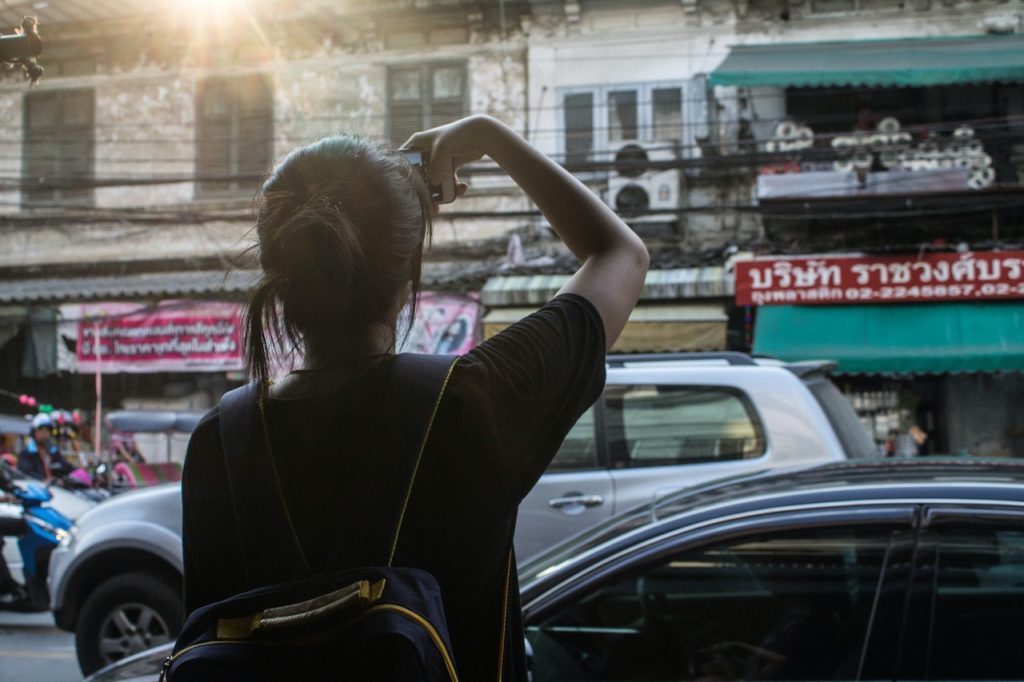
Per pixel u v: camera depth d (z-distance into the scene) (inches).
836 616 94.1
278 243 43.1
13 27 154.6
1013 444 512.7
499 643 42.9
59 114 620.7
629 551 100.8
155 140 608.1
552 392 44.8
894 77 474.0
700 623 99.3
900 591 90.7
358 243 42.7
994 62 479.8
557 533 208.7
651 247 549.6
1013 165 524.7
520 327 46.6
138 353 577.0
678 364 224.1
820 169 519.5
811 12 540.4
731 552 98.0
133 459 411.5
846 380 516.4
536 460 43.9
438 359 44.8
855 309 495.2
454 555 41.7
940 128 487.5
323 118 587.2
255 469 43.1
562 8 557.0
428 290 544.4
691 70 545.6
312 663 37.9
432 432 42.5
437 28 577.0
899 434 509.0
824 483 102.5
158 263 599.8
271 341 44.8
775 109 542.6
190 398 581.6
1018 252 484.1
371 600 38.0
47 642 294.2
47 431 380.8
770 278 497.7
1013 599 88.0
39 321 594.2
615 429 216.2
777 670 94.7
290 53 593.6
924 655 88.3
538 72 560.4
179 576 212.5
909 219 526.0
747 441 209.3
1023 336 473.1
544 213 51.8
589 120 553.6
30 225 618.5
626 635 101.0
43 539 297.3
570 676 101.3
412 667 36.3
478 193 561.0
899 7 534.0
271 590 39.9
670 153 541.0
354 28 583.8
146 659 116.7
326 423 43.0
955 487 93.7
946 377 522.6
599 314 47.5
